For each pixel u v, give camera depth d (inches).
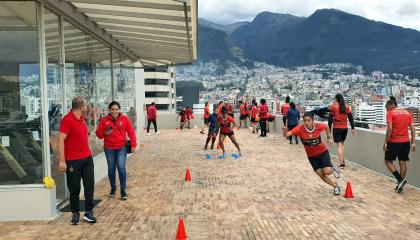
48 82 288.7
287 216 273.0
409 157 367.2
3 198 272.1
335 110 458.3
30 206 272.2
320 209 289.1
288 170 449.1
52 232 246.5
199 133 964.0
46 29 287.6
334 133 463.8
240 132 979.9
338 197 323.6
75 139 258.7
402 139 331.3
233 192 344.2
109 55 510.0
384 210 284.4
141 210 291.7
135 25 400.8
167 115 1140.5
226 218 269.7
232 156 562.9
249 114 1126.4
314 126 331.0
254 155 571.5
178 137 859.4
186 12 311.7
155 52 622.2
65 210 295.3
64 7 313.7
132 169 465.7
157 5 306.3
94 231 247.3
